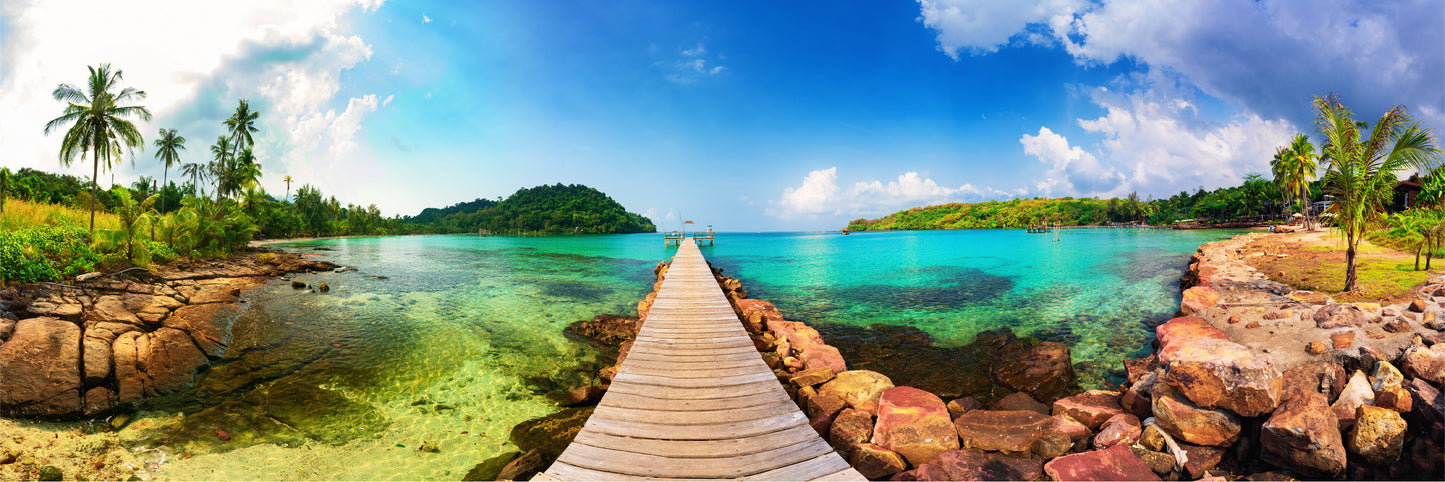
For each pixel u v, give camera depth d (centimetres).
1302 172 4625
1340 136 1124
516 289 2045
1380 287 1148
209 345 992
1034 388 841
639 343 895
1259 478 531
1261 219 7281
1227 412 563
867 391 745
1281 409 553
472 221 18538
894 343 1175
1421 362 584
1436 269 1350
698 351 846
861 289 2022
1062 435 591
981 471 534
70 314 959
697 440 531
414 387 857
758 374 732
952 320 1391
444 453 638
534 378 914
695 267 2286
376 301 1648
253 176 5797
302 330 1207
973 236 8075
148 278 1570
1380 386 577
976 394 847
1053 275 2258
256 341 1091
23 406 650
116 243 1636
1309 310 834
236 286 1786
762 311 1405
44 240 1484
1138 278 2100
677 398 643
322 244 6062
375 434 683
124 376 776
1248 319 888
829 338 1239
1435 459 507
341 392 825
